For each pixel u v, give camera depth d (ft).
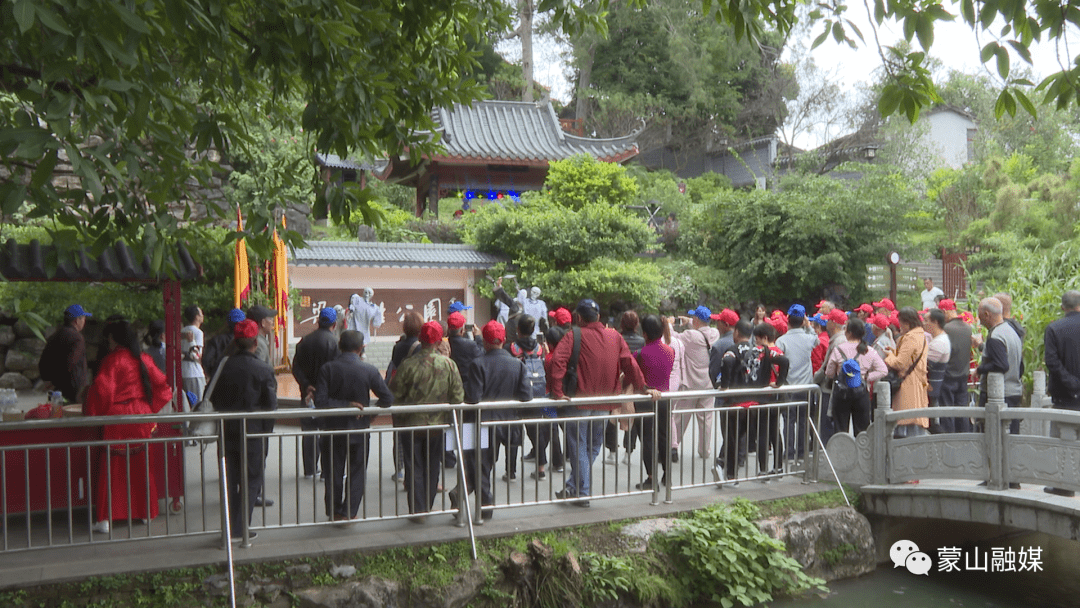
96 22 9.80
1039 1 12.05
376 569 17.02
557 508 20.88
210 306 45.75
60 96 9.84
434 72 16.98
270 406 18.03
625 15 124.16
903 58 14.51
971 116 132.16
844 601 20.81
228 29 13.01
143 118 10.77
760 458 24.49
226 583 15.84
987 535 27.17
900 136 116.98
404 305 63.21
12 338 46.57
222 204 45.88
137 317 45.32
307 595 16.20
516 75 129.90
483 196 80.28
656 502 21.49
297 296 55.83
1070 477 19.21
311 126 13.84
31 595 14.66
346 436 18.58
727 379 24.08
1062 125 120.78
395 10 15.26
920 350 23.95
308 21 12.53
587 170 72.33
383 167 85.81
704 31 129.39
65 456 18.92
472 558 17.75
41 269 20.65
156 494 18.65
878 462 23.38
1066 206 81.61
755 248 72.64
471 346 23.22
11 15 9.65
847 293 73.72
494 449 19.49
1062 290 32.42
